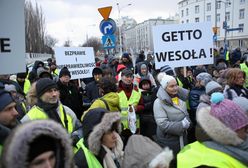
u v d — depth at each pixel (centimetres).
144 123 577
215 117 210
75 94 631
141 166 210
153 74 990
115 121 256
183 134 430
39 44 5238
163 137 434
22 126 166
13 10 267
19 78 795
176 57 629
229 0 5634
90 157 251
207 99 448
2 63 265
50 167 169
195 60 634
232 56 1783
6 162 158
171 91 432
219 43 6375
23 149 159
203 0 6694
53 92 357
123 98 540
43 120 173
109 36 1016
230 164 195
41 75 729
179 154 219
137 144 224
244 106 295
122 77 557
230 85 491
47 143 167
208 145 211
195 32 630
